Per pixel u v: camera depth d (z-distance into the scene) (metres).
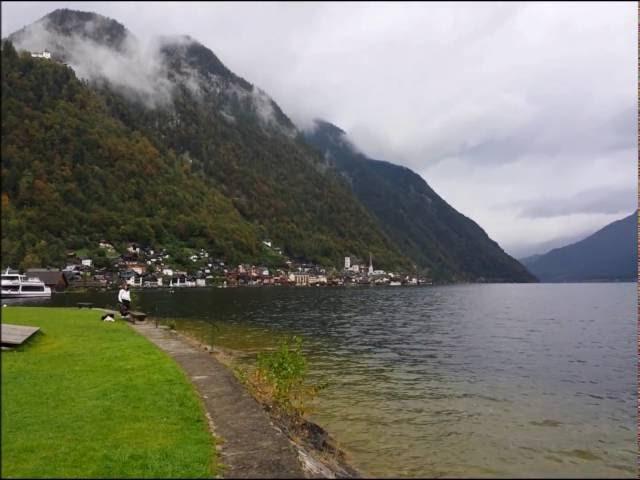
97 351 18.67
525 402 18.16
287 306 73.69
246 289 144.50
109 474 7.92
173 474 8.00
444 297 123.94
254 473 8.49
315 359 26.83
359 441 13.50
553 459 12.54
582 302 105.25
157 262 142.25
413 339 37.38
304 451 10.73
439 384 20.81
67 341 20.77
